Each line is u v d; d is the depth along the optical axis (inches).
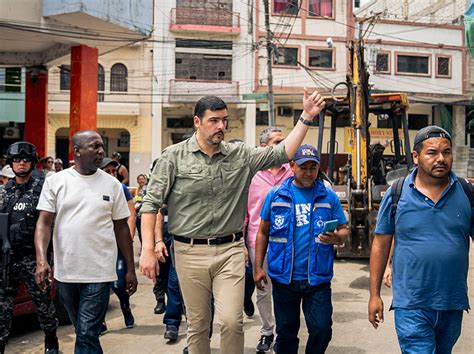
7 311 177.8
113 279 157.8
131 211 212.1
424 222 119.6
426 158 119.3
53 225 174.1
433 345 117.0
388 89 1110.4
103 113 1021.2
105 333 214.5
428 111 1182.3
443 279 118.2
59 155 1063.6
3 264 176.1
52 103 1007.6
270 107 807.7
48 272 157.4
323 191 155.0
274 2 1071.6
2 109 980.6
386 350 191.3
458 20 1178.6
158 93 1039.0
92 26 511.8
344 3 1093.1
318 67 1083.3
